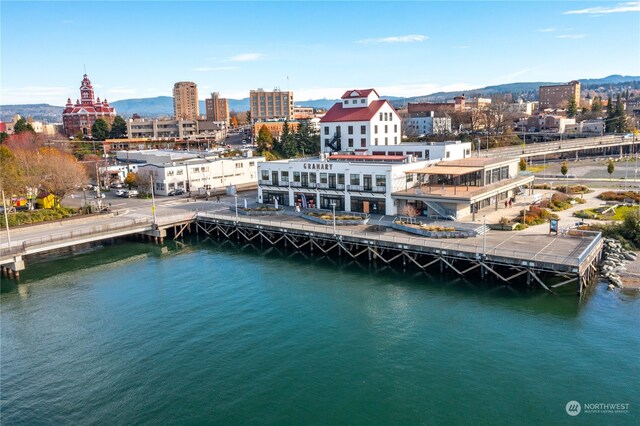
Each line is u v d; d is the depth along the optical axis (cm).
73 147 17312
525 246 5662
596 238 5622
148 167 11481
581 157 18150
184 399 3469
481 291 5222
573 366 3712
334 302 5097
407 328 4431
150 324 4703
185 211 9044
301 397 3447
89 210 8981
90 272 6381
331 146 10812
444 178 7906
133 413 3338
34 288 5816
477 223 6725
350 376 3684
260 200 9406
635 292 4981
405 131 19838
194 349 4178
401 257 6272
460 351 3988
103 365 3969
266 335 4388
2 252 6203
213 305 5122
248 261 6688
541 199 8581
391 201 7525
